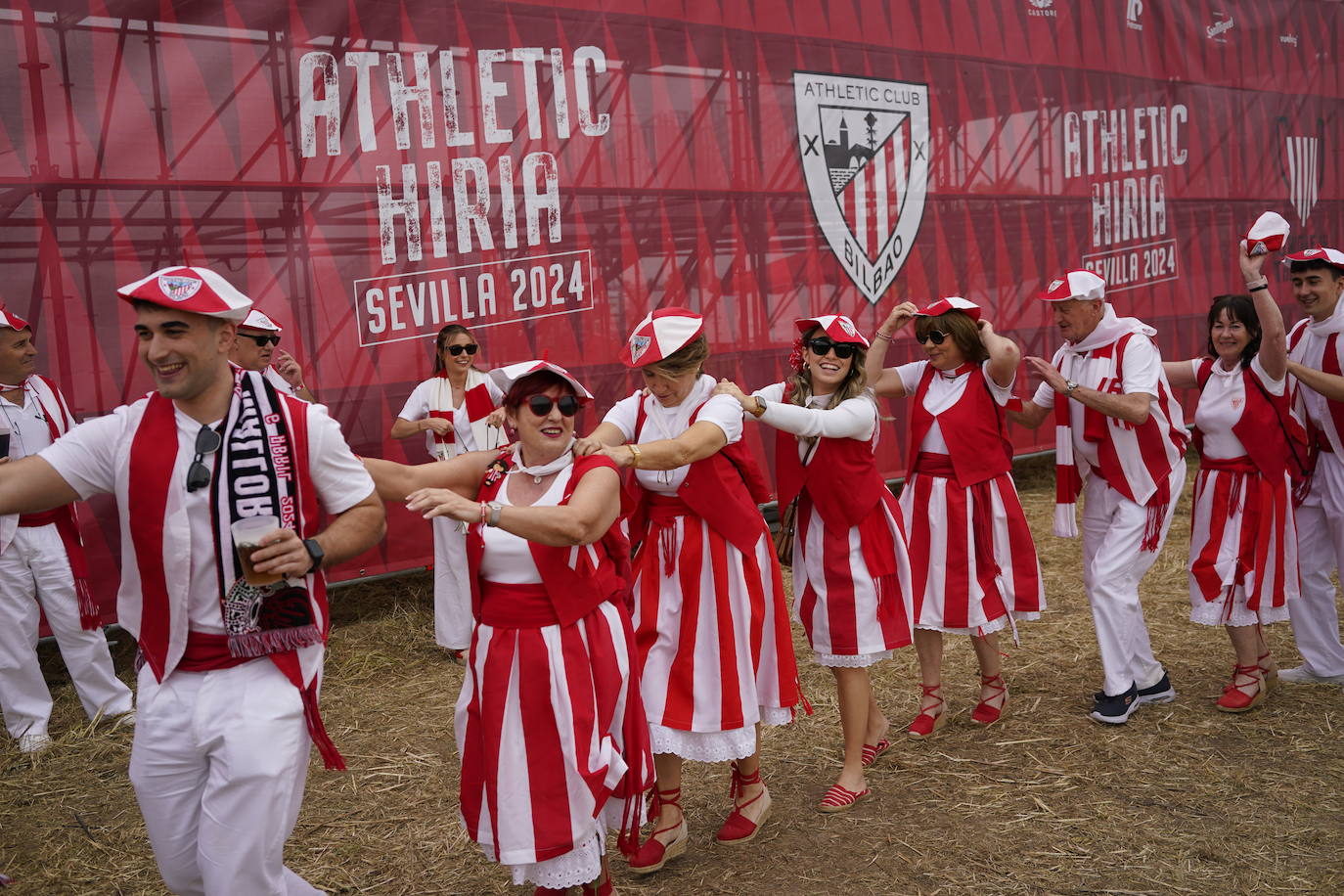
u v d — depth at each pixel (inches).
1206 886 127.6
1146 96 375.2
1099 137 362.0
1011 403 175.8
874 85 305.7
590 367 258.7
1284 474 178.4
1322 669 191.6
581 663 105.3
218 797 91.4
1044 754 165.9
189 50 211.0
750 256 283.3
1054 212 350.6
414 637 234.8
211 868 92.0
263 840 92.2
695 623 132.3
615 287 261.4
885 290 311.6
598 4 256.1
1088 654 212.2
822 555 150.0
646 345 127.3
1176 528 311.1
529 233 248.8
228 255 216.2
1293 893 125.6
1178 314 389.4
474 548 105.2
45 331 201.2
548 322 252.2
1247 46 409.4
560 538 98.7
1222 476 180.2
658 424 132.5
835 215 299.1
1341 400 177.6
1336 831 139.5
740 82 279.6
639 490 135.6
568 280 254.5
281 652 93.7
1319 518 188.1
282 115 220.4
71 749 179.0
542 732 103.7
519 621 105.0
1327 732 170.6
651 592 133.9
